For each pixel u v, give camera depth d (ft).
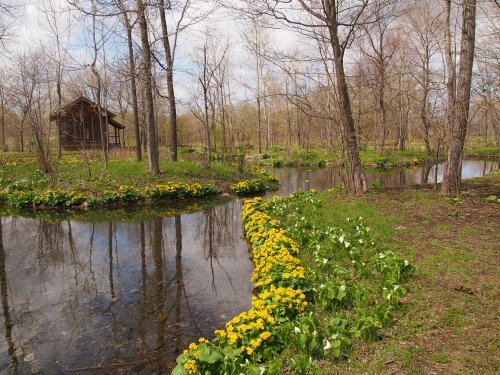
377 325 13.75
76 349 16.49
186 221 39.91
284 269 18.66
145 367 15.06
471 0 34.42
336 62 38.73
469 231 25.58
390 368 12.09
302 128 112.88
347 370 12.22
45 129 60.90
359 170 41.19
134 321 18.81
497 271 18.84
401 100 100.42
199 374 12.13
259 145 124.06
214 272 25.34
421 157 99.91
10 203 47.16
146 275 25.04
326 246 23.84
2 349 16.70
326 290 16.53
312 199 37.60
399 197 37.99
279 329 14.23
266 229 27.99
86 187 49.01
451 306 15.67
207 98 70.44
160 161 63.41
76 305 20.72
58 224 39.24
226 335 14.21
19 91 91.25
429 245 23.21
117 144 117.60
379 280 18.70
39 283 23.94
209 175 58.03
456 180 38.09
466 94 36.50
